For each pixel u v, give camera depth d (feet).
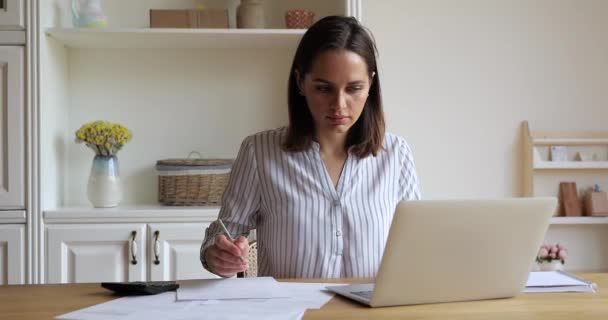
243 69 9.84
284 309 3.81
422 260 3.87
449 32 10.34
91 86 9.70
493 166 10.43
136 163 9.77
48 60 8.65
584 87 10.48
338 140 5.46
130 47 9.68
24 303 4.01
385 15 10.29
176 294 4.15
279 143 5.51
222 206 5.60
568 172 10.43
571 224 10.48
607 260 10.46
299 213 5.30
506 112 10.42
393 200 5.60
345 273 5.31
